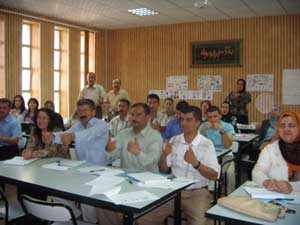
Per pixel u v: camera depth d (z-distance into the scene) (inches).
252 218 74.3
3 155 190.9
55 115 146.3
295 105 323.6
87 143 141.1
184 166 122.0
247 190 95.0
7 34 298.8
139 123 131.2
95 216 121.5
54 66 344.2
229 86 346.9
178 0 270.7
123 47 395.2
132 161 131.3
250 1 272.4
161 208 113.4
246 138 220.5
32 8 298.7
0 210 113.3
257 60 335.0
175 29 367.9
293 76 322.3
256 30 333.7
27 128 238.1
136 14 322.0
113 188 94.6
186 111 122.3
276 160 104.5
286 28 323.0
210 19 344.5
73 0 273.0
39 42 326.0
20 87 311.7
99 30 393.1
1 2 279.1
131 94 394.6
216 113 187.0
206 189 122.4
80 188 95.6
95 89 306.7
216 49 350.0
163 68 375.9
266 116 334.0
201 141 122.0
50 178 106.6
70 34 357.7
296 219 74.2
